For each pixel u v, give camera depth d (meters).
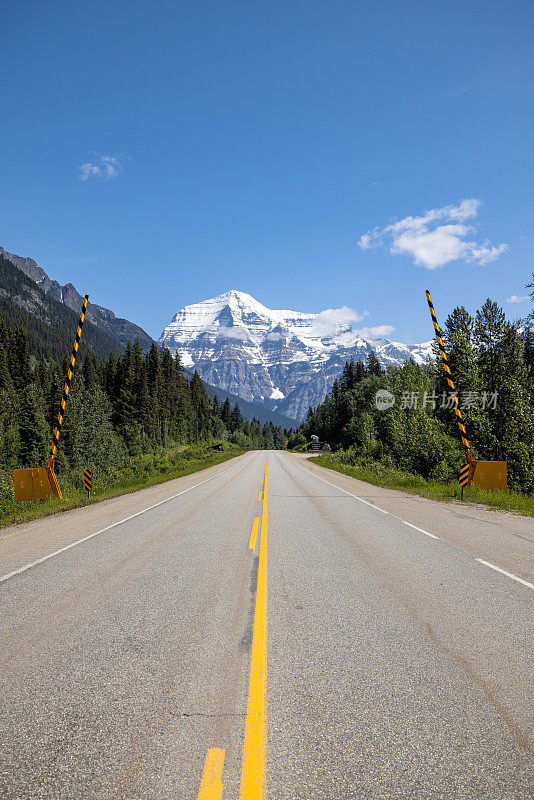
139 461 53.59
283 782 2.37
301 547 8.30
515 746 2.67
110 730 2.82
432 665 3.69
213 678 3.48
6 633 4.41
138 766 2.49
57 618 4.80
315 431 135.75
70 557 7.63
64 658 3.85
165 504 15.26
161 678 3.48
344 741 2.71
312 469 37.94
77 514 13.50
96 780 2.39
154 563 7.16
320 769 2.46
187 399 130.25
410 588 5.78
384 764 2.51
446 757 2.57
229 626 4.55
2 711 3.06
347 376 102.19
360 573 6.50
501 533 9.65
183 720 2.92
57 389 72.44
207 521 11.43
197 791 2.30
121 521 11.68
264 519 11.67
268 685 3.37
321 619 4.73
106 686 3.37
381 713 3.00
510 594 5.52
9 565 7.13
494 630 4.41
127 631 4.43
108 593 5.64
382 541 8.81
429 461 25.91
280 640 4.19
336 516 12.17
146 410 90.81
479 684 3.38
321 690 3.29
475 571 6.58
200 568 6.84
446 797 2.28
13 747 2.67
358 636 4.28
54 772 2.46
